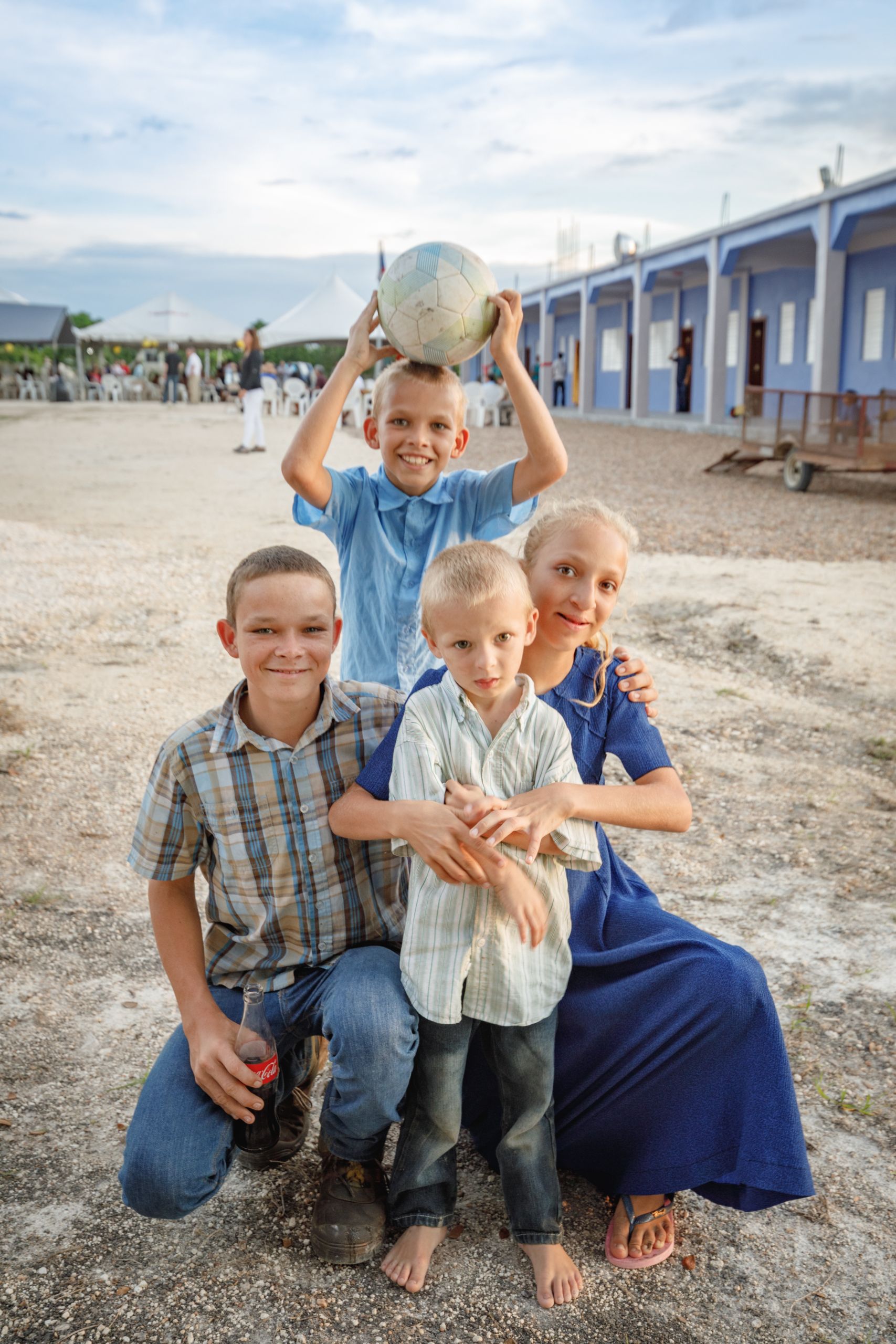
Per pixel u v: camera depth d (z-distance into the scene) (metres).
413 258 2.79
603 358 36.62
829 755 5.24
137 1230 2.35
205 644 6.90
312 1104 2.78
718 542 10.37
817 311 18.97
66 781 4.76
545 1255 2.21
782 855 4.20
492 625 2.04
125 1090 2.80
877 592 8.22
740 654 6.84
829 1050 2.99
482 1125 2.55
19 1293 2.16
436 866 2.03
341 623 2.30
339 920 2.37
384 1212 2.29
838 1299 2.20
